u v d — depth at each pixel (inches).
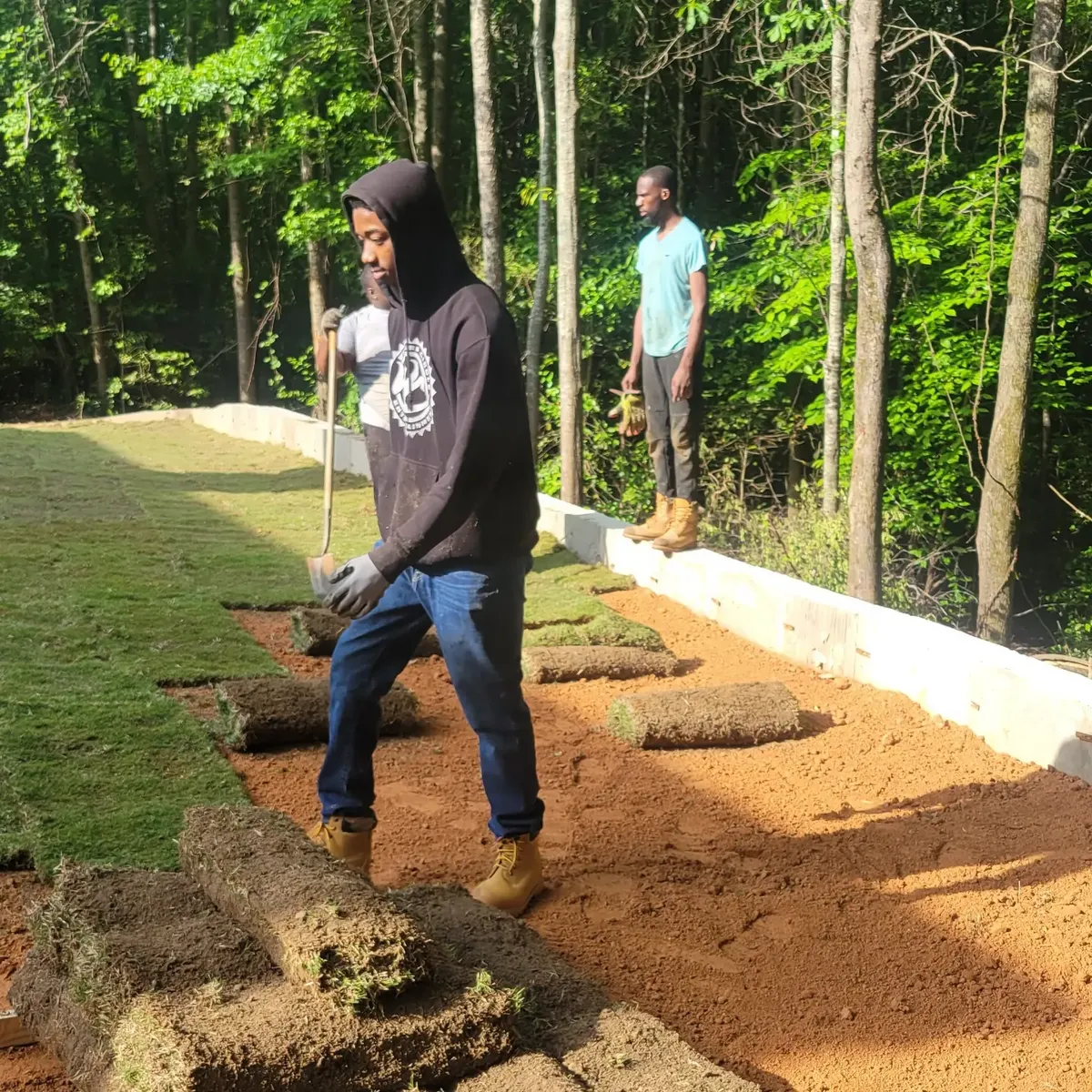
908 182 577.9
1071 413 697.6
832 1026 129.0
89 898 118.6
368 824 148.7
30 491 438.6
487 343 126.6
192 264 1052.5
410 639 144.7
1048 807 187.3
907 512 607.8
